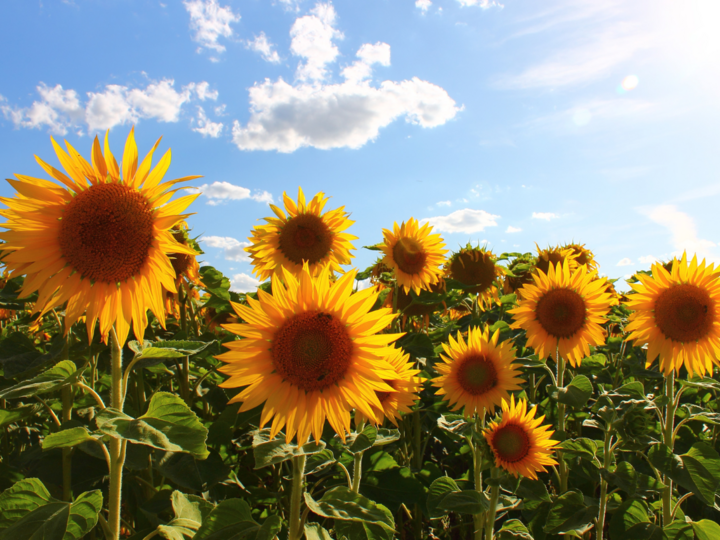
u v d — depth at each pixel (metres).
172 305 5.86
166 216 2.53
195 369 5.52
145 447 3.15
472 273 7.19
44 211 2.46
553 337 5.25
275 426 2.56
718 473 3.32
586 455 3.76
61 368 2.29
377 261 7.38
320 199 5.55
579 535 3.61
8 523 2.25
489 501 3.46
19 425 4.88
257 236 5.59
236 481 3.82
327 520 4.25
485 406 4.02
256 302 2.61
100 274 2.50
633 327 4.73
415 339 5.47
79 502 2.21
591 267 9.17
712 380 4.20
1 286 5.36
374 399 2.60
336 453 3.11
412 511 5.10
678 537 3.33
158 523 2.97
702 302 4.35
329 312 2.64
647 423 3.58
